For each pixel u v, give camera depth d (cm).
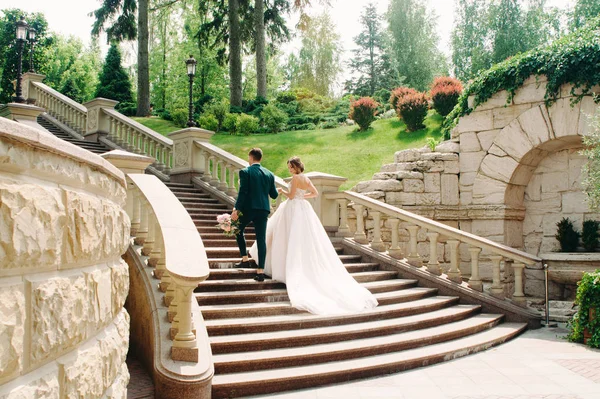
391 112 2173
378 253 953
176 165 1261
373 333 647
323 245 753
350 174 1617
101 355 244
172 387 434
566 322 917
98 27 2581
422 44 4312
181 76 3800
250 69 4138
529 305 1052
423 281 912
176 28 4209
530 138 1092
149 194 591
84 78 4706
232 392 481
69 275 212
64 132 1630
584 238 1049
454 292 891
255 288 708
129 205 717
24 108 1351
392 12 4394
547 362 629
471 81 1195
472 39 3681
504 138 1128
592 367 605
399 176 1188
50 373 189
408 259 940
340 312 671
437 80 1955
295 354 548
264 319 614
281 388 503
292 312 657
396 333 673
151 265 618
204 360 469
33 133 182
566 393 504
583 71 1009
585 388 520
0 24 4091
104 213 259
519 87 1109
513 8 3447
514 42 3369
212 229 926
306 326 628
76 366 210
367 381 543
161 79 4228
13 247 167
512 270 1130
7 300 163
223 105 2344
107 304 261
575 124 1030
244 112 2434
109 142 1459
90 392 226
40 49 4256
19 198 173
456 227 1182
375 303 723
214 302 645
